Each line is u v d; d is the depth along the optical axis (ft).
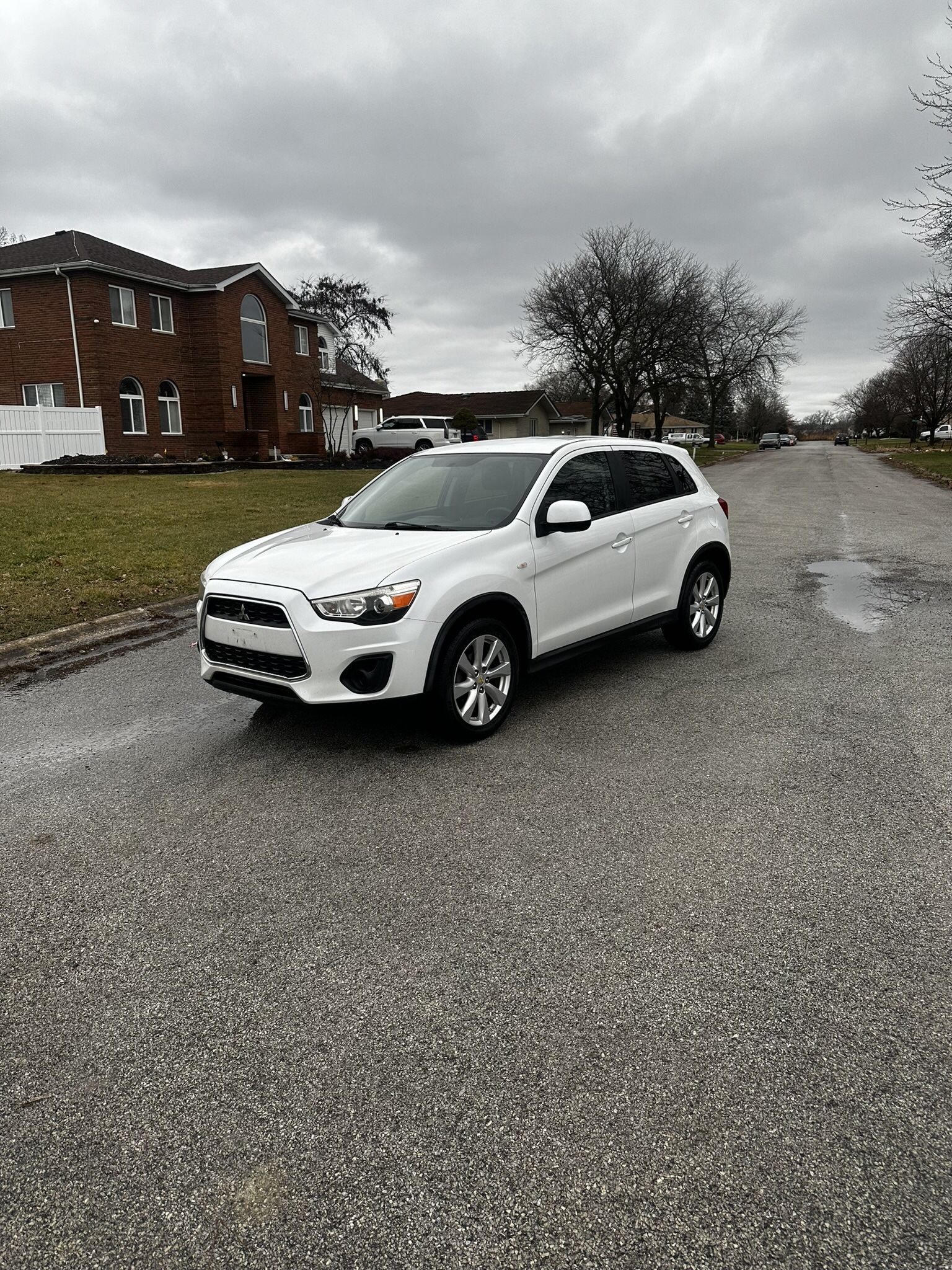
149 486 64.13
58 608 25.79
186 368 98.99
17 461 77.30
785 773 13.94
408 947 9.45
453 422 149.79
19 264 88.22
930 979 8.75
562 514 15.89
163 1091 7.42
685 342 136.05
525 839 11.86
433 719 15.02
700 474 22.34
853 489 80.69
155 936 9.76
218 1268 5.83
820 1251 5.84
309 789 13.64
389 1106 7.19
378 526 17.21
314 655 13.70
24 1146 6.86
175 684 19.76
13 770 14.74
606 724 16.39
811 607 26.91
